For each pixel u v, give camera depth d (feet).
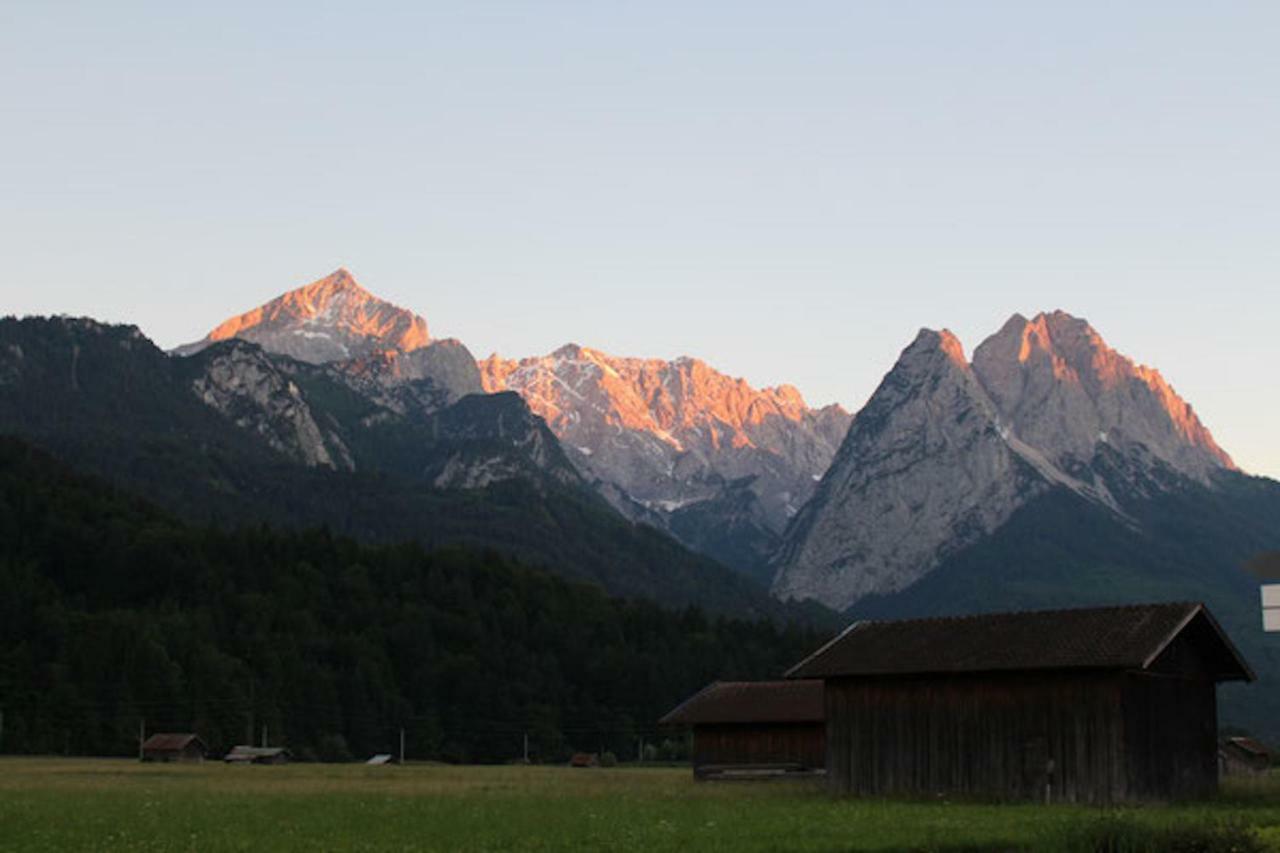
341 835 180.24
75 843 172.24
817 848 161.48
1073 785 246.88
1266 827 176.86
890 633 280.92
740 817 204.03
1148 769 248.11
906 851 160.76
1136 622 255.29
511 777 394.73
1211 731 265.75
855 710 271.08
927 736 262.47
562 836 176.65
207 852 161.79
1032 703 252.83
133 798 261.65
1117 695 245.24
